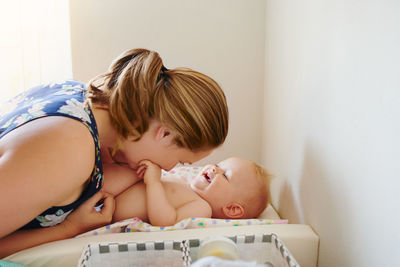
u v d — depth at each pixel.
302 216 0.99
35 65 1.54
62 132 0.69
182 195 1.08
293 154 1.08
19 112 0.77
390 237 0.58
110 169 1.04
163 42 1.47
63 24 1.51
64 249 0.76
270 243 0.76
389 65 0.58
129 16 1.45
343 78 0.75
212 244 0.66
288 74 1.14
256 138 1.56
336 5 0.78
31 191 0.64
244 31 1.48
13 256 0.74
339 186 0.76
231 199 1.12
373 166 0.63
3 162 0.63
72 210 0.83
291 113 1.10
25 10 1.51
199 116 0.87
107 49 1.47
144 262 0.74
